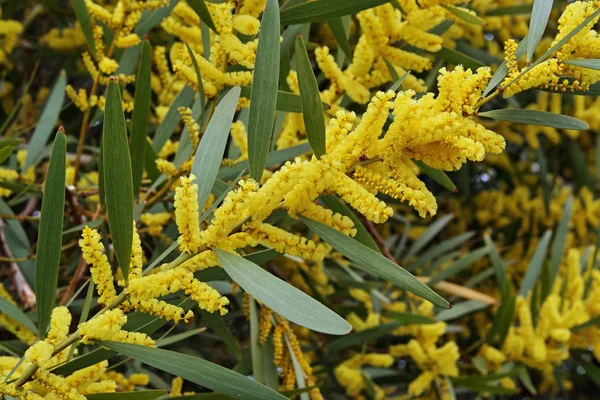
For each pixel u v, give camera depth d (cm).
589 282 146
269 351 104
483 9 146
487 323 184
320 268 138
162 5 102
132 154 99
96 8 102
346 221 73
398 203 186
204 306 72
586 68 75
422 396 144
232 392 73
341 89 95
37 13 185
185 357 73
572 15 74
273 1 75
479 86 72
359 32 144
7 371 79
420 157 73
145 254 119
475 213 206
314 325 69
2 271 134
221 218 71
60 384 73
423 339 135
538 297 148
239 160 103
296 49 73
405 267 156
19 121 167
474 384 131
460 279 193
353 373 132
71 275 133
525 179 212
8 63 176
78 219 113
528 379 132
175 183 101
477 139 72
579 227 191
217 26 86
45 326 77
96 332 72
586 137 213
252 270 71
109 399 78
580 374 171
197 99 105
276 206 72
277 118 106
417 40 94
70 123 183
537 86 76
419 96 97
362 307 145
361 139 72
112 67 104
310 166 71
